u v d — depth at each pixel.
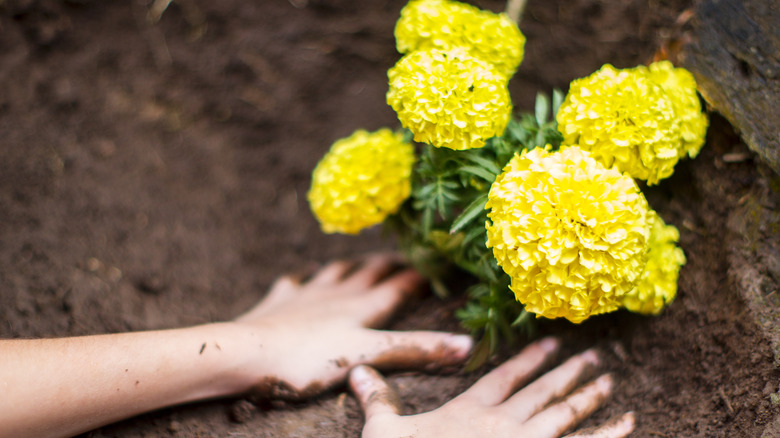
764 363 0.72
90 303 0.83
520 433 0.73
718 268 0.76
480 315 0.77
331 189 0.80
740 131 0.74
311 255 0.99
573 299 0.69
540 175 0.69
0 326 0.79
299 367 0.78
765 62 0.74
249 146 1.02
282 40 1.02
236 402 0.77
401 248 0.87
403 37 0.76
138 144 0.97
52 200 0.90
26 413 0.68
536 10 0.93
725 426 0.73
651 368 0.78
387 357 0.79
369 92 1.03
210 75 1.01
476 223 0.74
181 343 0.74
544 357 0.79
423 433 0.72
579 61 0.91
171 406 0.76
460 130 0.71
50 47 0.95
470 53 0.75
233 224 0.98
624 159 0.71
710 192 0.77
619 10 0.89
